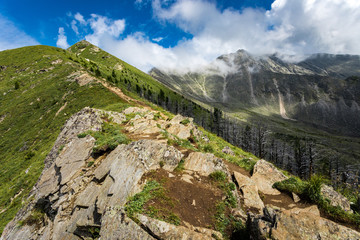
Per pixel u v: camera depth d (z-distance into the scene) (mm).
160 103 143625
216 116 121000
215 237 8328
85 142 17500
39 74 96500
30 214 14797
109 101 55281
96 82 68500
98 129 22750
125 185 11242
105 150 15969
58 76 84188
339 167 77250
